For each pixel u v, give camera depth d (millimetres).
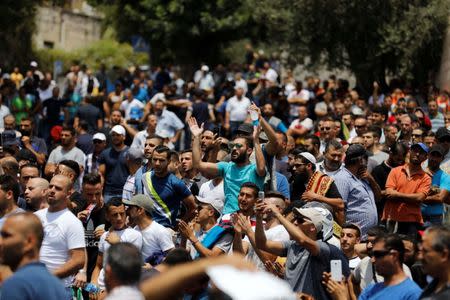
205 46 55000
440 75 33094
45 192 14602
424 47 34219
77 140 25594
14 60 50188
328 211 14023
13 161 18297
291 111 34156
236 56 54875
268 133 15820
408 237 13188
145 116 32406
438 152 18469
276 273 13773
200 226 15867
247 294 5328
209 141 18688
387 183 18250
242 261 5742
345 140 24906
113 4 55312
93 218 16812
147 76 44969
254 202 14727
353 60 36906
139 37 55031
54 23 60781
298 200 16078
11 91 35281
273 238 13961
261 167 15742
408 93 32344
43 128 35094
